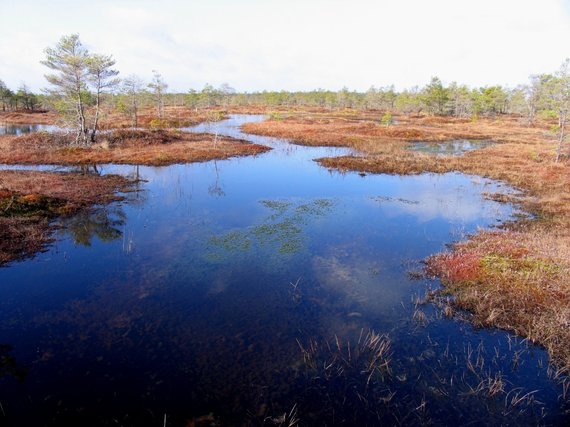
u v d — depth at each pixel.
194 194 21.75
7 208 16.42
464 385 7.44
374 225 16.89
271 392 7.22
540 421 6.56
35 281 11.41
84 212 18.03
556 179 24.80
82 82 35.47
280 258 13.29
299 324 9.47
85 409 6.74
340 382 7.50
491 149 37.75
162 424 6.45
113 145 35.41
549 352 8.25
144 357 8.14
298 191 22.73
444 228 16.59
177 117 70.50
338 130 52.44
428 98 87.31
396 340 8.88
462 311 10.09
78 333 8.94
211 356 8.22
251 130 53.66
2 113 80.94
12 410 6.68
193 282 11.52
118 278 11.70
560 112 30.28
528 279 11.27
